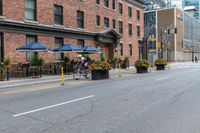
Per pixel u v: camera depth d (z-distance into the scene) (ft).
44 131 23.54
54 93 48.70
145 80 72.38
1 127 25.08
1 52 85.51
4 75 77.46
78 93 47.70
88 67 84.53
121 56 153.58
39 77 85.66
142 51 178.70
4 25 85.61
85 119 27.89
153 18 329.93
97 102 37.86
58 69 100.07
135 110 32.30
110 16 144.15
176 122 26.55
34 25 95.40
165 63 136.98
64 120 27.50
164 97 42.14
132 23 166.91
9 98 43.70
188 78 78.18
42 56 99.71
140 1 175.42
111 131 23.47
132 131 23.45
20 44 90.99
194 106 34.76
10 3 87.66
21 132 23.35
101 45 139.44
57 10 108.47
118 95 44.45
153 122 26.58
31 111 32.17
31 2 96.48
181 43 339.36
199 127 24.67
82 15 122.93
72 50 98.12
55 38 107.14
